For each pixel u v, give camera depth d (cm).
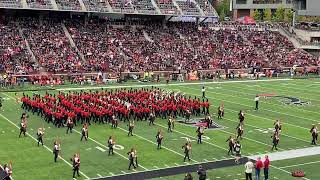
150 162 3120
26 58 6950
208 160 3184
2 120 4319
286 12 12331
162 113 4475
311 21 11800
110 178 2791
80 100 4503
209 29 9456
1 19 7838
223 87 6644
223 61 8219
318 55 9425
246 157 3272
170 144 3578
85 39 7844
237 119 4538
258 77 7812
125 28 8612
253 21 10769
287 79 7700
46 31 7769
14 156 3209
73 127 4062
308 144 3666
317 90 6525
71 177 2800
